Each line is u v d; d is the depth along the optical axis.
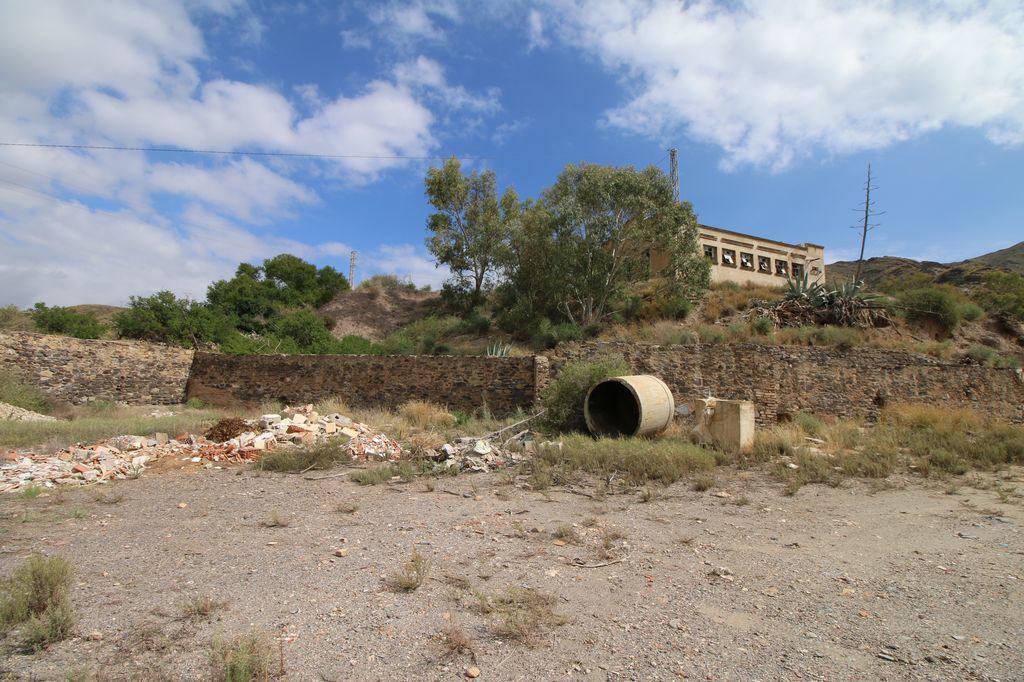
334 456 10.02
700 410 11.73
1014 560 5.17
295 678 3.02
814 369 16.83
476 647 3.43
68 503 7.01
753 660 3.30
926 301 26.44
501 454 10.34
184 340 25.55
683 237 30.39
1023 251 76.56
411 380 17.45
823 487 8.50
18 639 3.41
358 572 4.68
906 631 3.71
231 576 4.56
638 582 4.58
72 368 17.28
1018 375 19.17
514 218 40.81
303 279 52.28
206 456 10.02
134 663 3.14
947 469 9.61
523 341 32.53
